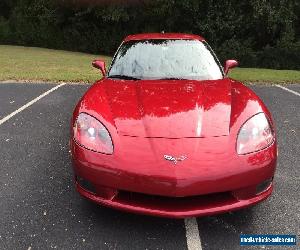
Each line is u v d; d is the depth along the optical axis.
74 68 11.80
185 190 2.70
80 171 2.94
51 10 21.81
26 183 3.68
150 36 4.69
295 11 21.66
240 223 3.06
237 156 2.81
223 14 21.27
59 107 6.56
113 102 3.33
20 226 2.98
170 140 2.86
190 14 21.41
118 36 21.84
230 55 21.14
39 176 3.83
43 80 9.20
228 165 2.76
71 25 22.08
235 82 4.05
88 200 3.27
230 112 3.17
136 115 3.12
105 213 3.18
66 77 9.55
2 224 3.00
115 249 2.74
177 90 3.53
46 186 3.62
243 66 21.22
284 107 6.73
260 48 22.12
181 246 2.78
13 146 4.64
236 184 2.78
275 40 21.95
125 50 4.43
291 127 5.50
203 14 21.41
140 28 21.89
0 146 4.63
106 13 20.73
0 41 22.27
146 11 20.97
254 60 21.14
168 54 4.30
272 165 2.94
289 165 4.13
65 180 3.75
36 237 2.85
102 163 2.83
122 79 3.98
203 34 21.78
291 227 3.00
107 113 3.17
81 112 3.25
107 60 15.36
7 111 6.26
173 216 2.77
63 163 4.15
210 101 3.32
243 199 2.86
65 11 21.73
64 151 4.50
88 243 2.80
